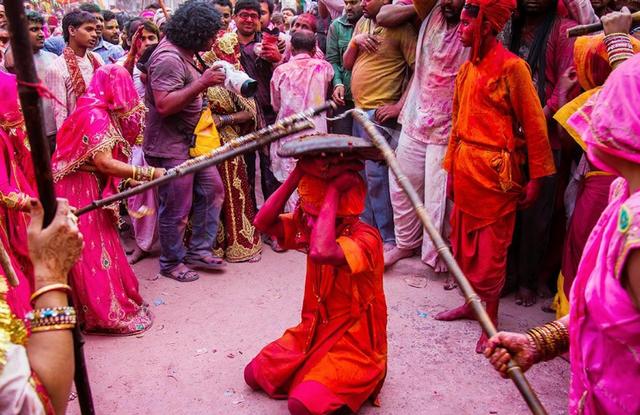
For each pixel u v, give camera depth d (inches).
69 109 184.5
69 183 140.3
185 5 171.9
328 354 109.1
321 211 101.7
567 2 147.3
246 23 207.5
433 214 171.3
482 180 131.6
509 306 161.6
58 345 56.3
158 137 173.5
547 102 149.3
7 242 114.7
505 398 119.9
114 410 116.7
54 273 58.4
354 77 188.5
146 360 134.9
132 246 208.8
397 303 161.2
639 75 52.4
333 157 99.9
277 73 197.2
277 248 201.6
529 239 156.4
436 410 116.3
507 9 124.0
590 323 59.6
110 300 143.0
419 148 171.3
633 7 155.9
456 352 136.7
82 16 189.6
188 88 164.7
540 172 130.1
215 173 181.5
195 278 178.9
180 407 118.0
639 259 50.3
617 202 57.6
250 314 156.4
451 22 159.9
